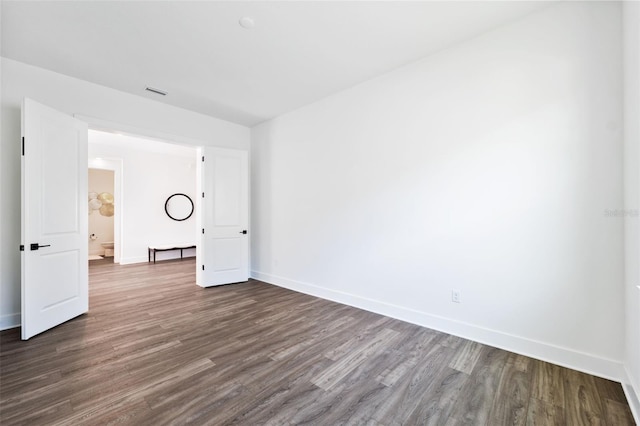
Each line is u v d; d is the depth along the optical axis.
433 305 2.80
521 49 2.29
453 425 1.56
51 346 2.39
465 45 2.58
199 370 2.06
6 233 2.82
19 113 2.89
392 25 2.37
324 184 3.81
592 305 2.03
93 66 2.99
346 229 3.55
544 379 1.96
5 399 1.71
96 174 8.33
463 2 2.11
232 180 4.62
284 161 4.39
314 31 2.44
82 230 3.12
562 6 2.12
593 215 2.02
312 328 2.82
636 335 1.69
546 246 2.20
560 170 2.13
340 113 3.60
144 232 6.59
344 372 2.05
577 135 2.07
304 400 1.75
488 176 2.46
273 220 4.57
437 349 2.39
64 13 2.21
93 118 3.34
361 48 2.68
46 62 2.91
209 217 4.39
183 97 3.77
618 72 1.93
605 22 1.97
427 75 2.82
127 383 1.89
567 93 2.11
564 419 1.60
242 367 2.11
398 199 3.05
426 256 2.84
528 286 2.28
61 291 2.85
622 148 1.91
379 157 3.21
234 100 3.87
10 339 2.52
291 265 4.28
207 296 3.88
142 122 3.75
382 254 3.19
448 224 2.69
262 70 3.09
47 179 2.70
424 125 2.85
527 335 2.29
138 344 2.45
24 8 2.15
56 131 2.81
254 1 2.10
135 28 2.40
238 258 4.68
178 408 1.66
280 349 2.39
